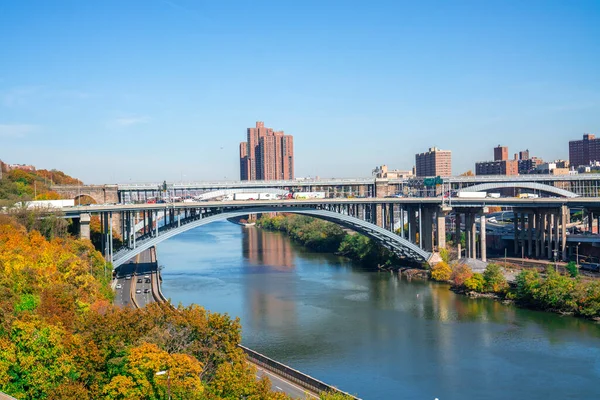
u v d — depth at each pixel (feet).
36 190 643.04
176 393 210.59
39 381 210.38
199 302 515.91
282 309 492.13
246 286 590.96
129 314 245.65
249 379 229.86
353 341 401.49
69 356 221.25
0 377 206.08
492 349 383.04
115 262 541.34
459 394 312.29
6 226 423.23
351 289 577.84
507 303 511.40
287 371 318.04
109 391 207.41
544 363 356.18
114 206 541.34
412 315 472.85
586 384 323.98
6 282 293.64
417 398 308.19
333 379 333.42
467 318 461.37
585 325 437.17
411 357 368.89
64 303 292.20
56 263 368.68
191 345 246.06
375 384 326.24
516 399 306.55
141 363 211.20
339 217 646.74
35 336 219.00
